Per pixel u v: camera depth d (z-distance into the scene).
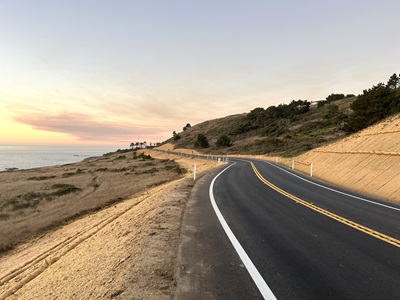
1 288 8.20
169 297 4.07
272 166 36.19
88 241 9.86
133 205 14.77
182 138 142.62
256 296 4.11
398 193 13.77
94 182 33.41
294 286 4.45
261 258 5.62
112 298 4.12
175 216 9.22
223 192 14.73
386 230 7.79
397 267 5.26
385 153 19.11
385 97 38.31
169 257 5.62
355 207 11.08
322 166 26.95
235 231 7.51
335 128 70.94
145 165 57.25
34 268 9.11
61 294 5.44
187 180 20.92
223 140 90.38
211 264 5.26
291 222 8.58
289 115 114.06
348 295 4.19
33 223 16.12
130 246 6.67
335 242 6.70
